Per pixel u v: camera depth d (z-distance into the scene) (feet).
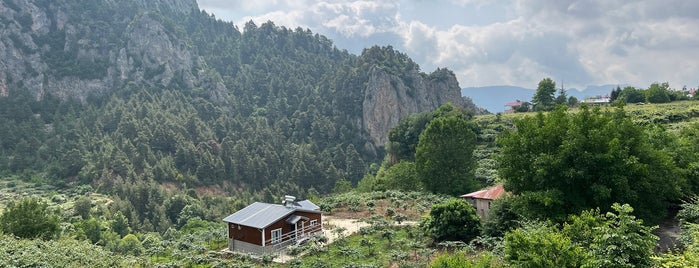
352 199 185.68
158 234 290.15
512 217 97.04
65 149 506.48
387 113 632.38
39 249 83.82
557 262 52.65
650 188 84.12
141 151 479.82
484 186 207.62
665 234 97.04
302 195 464.24
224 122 605.31
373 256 105.81
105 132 558.56
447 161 192.13
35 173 473.26
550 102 404.57
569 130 87.61
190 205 374.02
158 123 547.90
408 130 354.95
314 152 556.92
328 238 127.34
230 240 123.24
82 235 219.20
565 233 62.18
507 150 97.45
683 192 101.30
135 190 388.16
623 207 53.98
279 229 121.08
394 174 232.32
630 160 81.56
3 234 101.35
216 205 409.90
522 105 418.31
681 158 108.27
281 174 513.45
